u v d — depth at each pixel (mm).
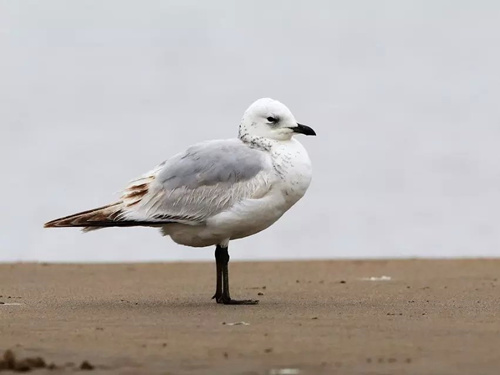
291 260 20672
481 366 9914
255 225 14594
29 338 11500
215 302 14695
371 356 10414
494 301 14594
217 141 14961
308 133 14664
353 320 12727
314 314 13289
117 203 14695
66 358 10422
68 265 19734
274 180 14453
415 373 9641
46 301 14828
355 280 17531
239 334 11680
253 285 16906
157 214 14484
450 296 15242
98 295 15617
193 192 14422
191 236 14688
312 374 9625
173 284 17125
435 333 11703
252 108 14812
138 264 19906
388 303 14453
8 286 16766
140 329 12047
